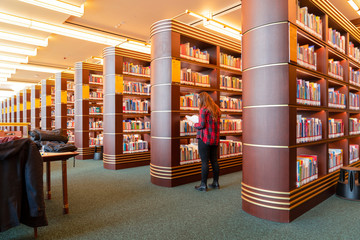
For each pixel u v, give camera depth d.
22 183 2.15
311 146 3.79
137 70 6.44
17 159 2.11
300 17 3.10
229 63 5.46
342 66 4.45
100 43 9.03
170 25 4.30
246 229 2.50
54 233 2.43
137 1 6.45
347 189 3.53
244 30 2.99
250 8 2.90
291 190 2.70
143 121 6.99
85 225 2.62
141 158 6.35
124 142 6.24
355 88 4.84
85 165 6.46
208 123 3.84
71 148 3.07
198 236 2.35
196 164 4.64
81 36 7.92
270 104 2.74
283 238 2.30
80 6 5.56
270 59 2.73
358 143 4.96
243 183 3.04
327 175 3.59
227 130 5.38
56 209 3.11
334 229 2.50
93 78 7.77
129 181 4.64
